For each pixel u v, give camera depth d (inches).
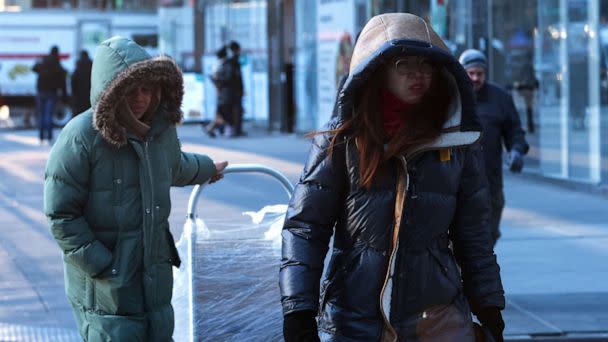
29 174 669.3
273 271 207.3
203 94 1179.3
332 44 850.8
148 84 186.7
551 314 304.7
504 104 315.9
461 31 703.7
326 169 153.5
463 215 159.9
